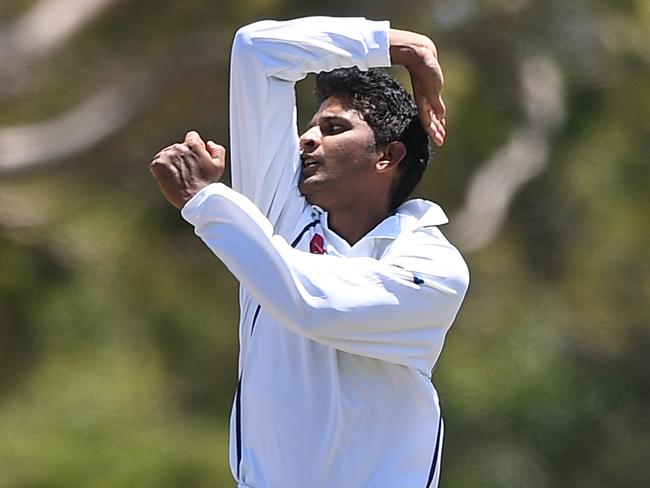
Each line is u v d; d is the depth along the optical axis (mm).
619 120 37719
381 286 15102
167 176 15281
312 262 14961
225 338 36969
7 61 34781
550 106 37312
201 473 33750
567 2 36500
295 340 15492
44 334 35438
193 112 35812
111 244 36312
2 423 34156
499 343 36750
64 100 36250
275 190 15945
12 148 35344
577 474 37406
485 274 37062
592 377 37875
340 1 34188
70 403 34844
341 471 15398
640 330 38531
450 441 36281
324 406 15398
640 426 38281
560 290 37844
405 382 15609
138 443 34094
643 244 38031
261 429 15539
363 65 15969
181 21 35344
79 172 36500
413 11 35000
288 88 16047
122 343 36125
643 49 37344
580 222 37875
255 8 34875
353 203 15977
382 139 16000
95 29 35594
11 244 34844
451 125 36531
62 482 33125
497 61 36969
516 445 36688
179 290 36969
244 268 14844
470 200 36844
